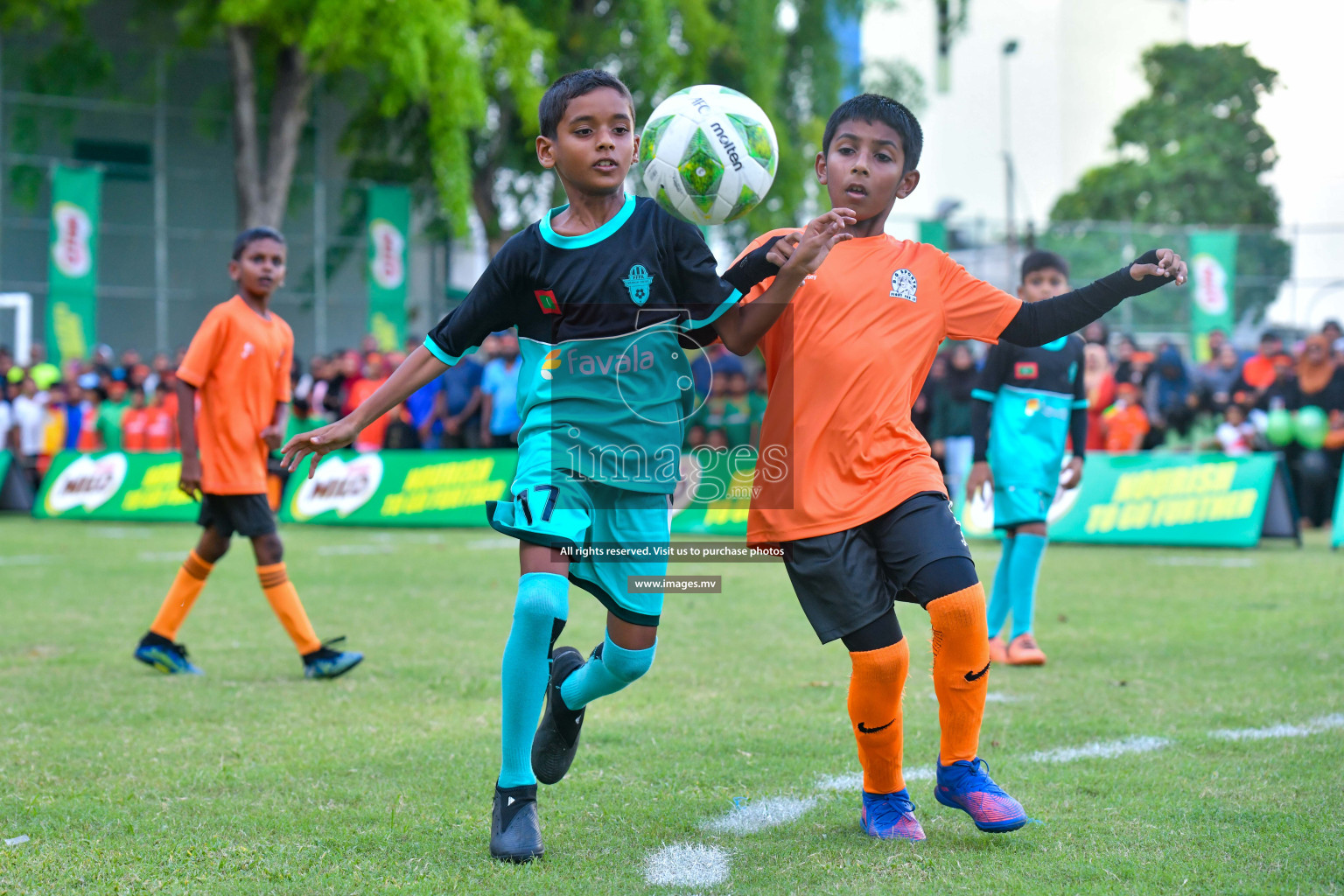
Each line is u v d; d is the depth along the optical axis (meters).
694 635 6.00
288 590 4.98
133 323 21.06
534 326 2.90
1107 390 12.02
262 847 2.83
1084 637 5.86
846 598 2.83
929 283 3.04
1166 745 3.77
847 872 2.63
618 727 4.05
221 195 22.33
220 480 4.98
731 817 3.08
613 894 2.51
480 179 21.14
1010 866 2.65
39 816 3.08
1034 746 3.78
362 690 4.72
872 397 2.91
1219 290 18.55
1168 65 34.25
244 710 4.37
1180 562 9.13
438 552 10.01
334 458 13.00
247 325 5.11
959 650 2.77
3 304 18.97
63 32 21.05
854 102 3.04
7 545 10.62
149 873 2.65
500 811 2.81
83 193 18.20
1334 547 10.14
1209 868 2.62
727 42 20.72
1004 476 5.38
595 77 2.81
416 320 21.30
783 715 4.23
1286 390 12.09
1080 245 18.83
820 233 2.73
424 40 17.39
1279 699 4.41
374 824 3.02
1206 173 32.41
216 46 22.53
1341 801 3.13
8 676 4.99
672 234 2.87
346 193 21.03
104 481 13.81
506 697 2.83
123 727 4.09
